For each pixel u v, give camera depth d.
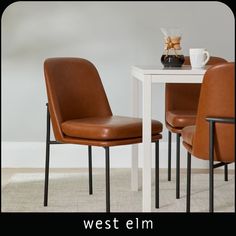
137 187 3.38
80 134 2.72
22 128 4.02
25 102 3.99
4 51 3.95
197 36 3.92
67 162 4.06
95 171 3.94
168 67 3.00
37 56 3.96
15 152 4.03
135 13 3.92
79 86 3.04
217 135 2.41
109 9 3.92
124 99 3.99
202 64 2.88
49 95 2.86
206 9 3.90
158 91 3.98
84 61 3.11
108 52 3.95
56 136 2.85
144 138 2.64
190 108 3.54
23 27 3.94
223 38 3.92
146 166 2.66
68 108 2.95
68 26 3.94
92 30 3.94
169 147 3.61
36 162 4.05
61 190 3.39
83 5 3.92
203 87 2.38
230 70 2.30
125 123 2.74
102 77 3.97
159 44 3.94
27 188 3.44
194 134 2.47
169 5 3.91
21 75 3.97
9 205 3.07
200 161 4.03
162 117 4.00
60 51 3.96
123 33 3.94
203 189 3.41
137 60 3.96
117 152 4.05
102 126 2.66
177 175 3.20
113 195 3.27
